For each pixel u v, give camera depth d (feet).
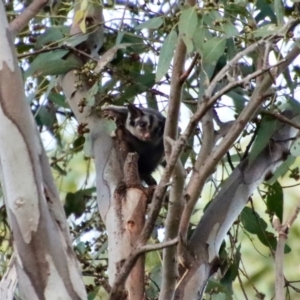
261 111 26.07
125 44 27.76
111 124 26.89
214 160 23.16
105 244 28.17
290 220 22.12
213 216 25.43
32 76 29.22
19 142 19.58
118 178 25.59
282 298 20.77
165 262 20.97
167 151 20.89
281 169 28.89
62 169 35.47
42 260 19.03
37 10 25.39
